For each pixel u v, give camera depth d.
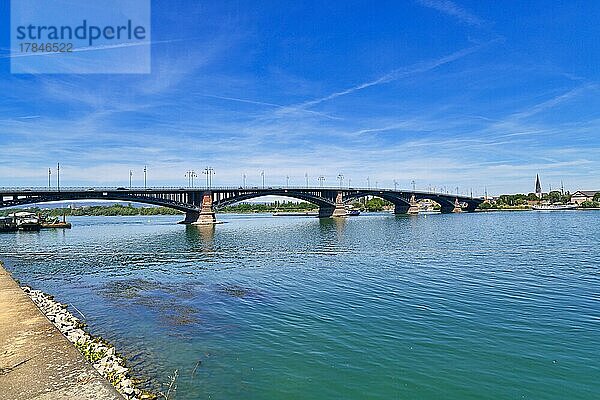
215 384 14.97
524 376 15.41
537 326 20.91
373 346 18.52
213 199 141.38
